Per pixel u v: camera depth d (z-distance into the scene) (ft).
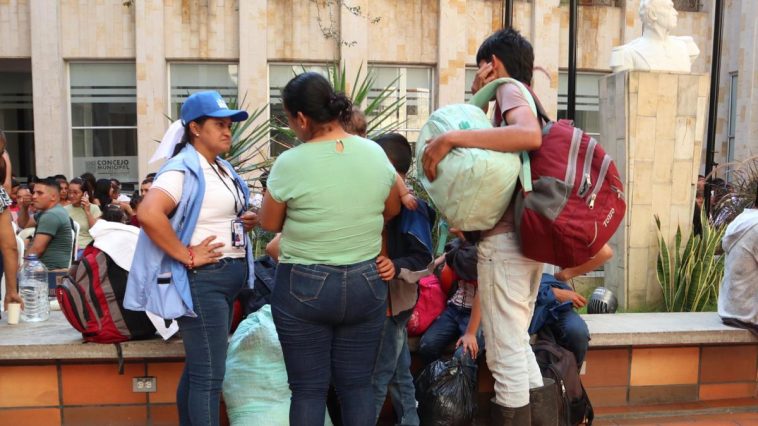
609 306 15.48
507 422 9.16
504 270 8.96
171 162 9.11
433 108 47.70
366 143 8.56
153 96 44.34
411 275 9.09
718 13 17.48
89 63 45.11
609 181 8.24
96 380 11.55
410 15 46.42
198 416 9.01
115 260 11.04
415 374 12.39
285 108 8.46
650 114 19.17
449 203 8.37
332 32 42.11
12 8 43.93
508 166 8.11
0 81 51.65
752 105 52.70
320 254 8.20
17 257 12.64
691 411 13.08
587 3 51.31
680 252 18.49
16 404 11.48
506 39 9.16
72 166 45.83
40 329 12.26
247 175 21.45
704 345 13.52
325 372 8.55
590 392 13.14
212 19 44.73
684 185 19.65
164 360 11.60
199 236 9.16
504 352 9.12
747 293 13.37
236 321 12.14
